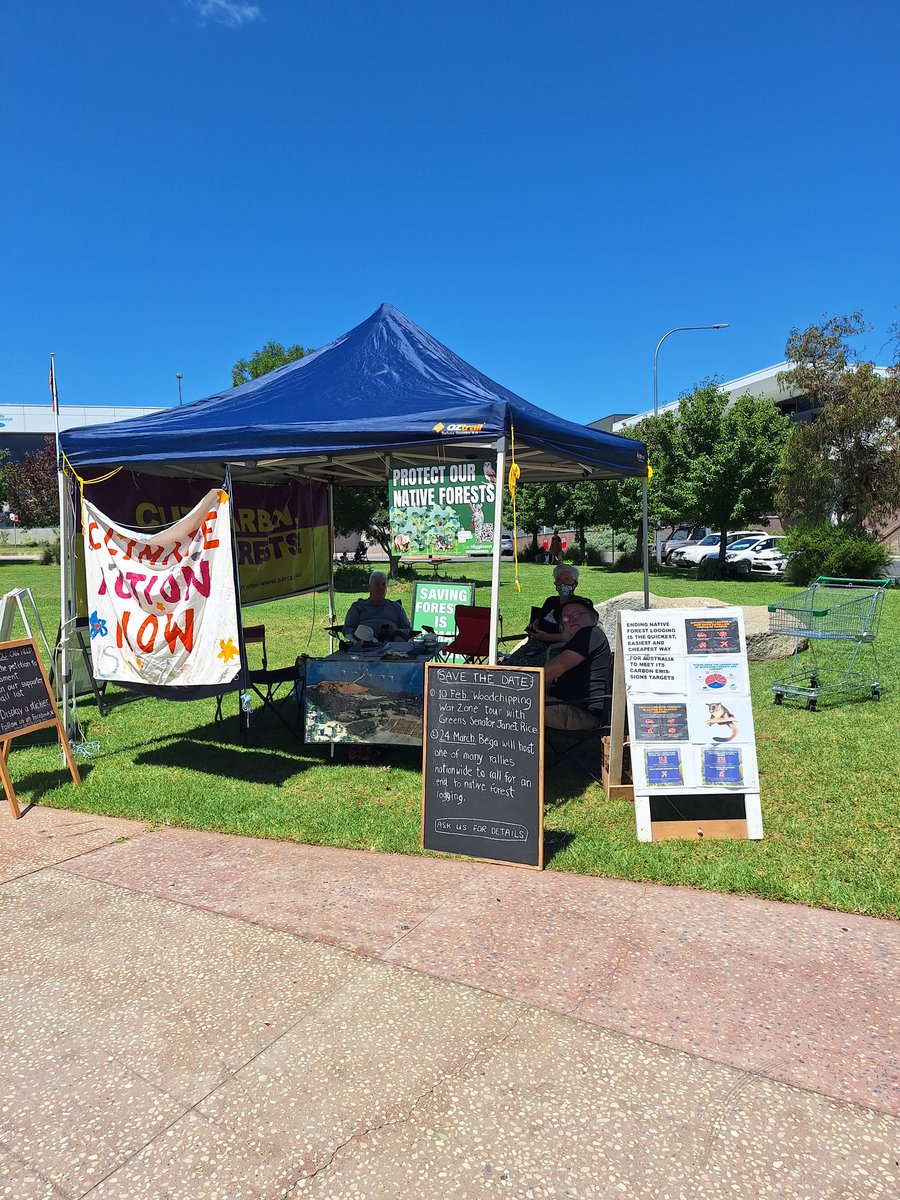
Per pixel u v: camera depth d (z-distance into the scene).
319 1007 2.85
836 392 20.33
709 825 4.25
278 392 5.98
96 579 5.68
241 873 4.02
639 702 4.34
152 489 6.98
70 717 6.55
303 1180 2.10
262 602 8.08
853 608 7.62
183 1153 2.20
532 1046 2.60
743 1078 2.43
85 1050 2.66
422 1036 2.67
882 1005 2.78
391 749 6.17
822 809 4.62
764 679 8.27
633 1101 2.34
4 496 41.00
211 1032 2.73
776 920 3.40
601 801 4.86
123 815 4.90
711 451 24.91
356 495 22.92
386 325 6.77
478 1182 2.07
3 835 4.62
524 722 4.07
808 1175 2.06
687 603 10.56
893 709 6.91
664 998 2.85
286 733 6.70
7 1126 2.33
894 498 19.66
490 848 4.09
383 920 3.48
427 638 6.43
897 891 3.58
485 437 4.45
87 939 3.40
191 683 5.31
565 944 3.23
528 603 16.39
